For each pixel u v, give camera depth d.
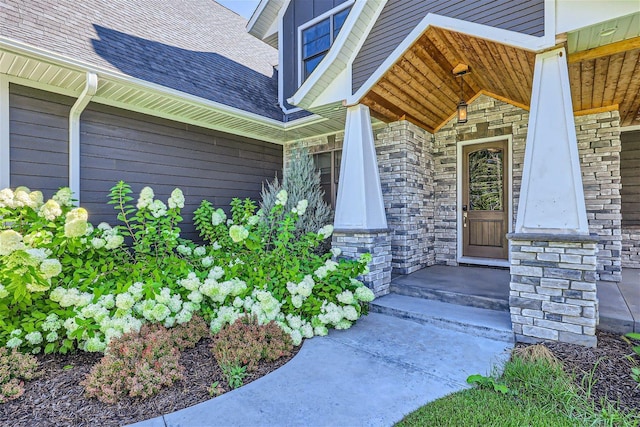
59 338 3.07
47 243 3.19
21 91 3.99
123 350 2.56
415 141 5.44
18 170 3.95
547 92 3.06
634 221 5.70
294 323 3.40
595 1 2.75
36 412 2.18
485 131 5.40
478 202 5.57
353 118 4.46
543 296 3.06
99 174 4.59
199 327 3.24
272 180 6.89
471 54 3.97
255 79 6.99
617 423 1.92
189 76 5.25
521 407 2.10
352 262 3.98
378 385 2.48
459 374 2.62
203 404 2.26
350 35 4.14
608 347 2.84
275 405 2.25
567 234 2.94
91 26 4.67
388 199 5.32
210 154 5.86
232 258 4.09
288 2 6.79
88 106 4.49
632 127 5.68
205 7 8.37
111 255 3.80
